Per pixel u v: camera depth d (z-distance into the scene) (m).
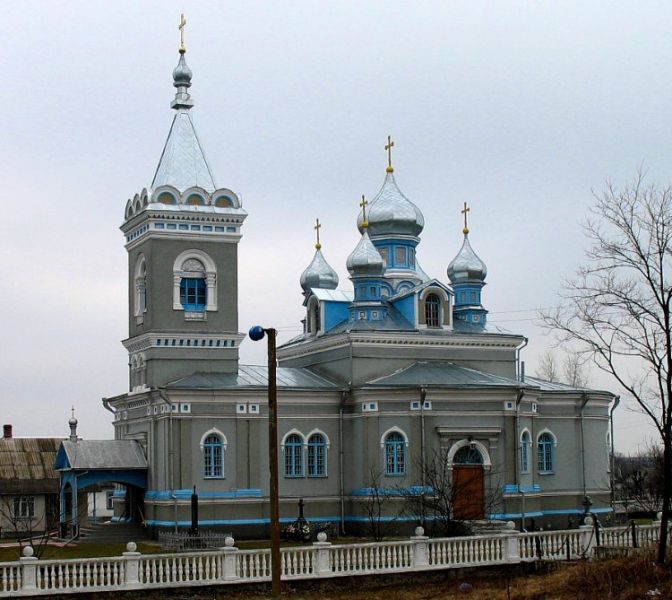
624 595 40.09
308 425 69.06
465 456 68.06
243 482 67.00
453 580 47.09
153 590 42.41
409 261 79.44
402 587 46.09
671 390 43.00
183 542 60.47
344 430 69.75
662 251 44.41
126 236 73.62
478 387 68.06
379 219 78.88
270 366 38.94
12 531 80.00
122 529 67.38
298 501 68.06
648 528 52.19
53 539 69.81
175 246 69.69
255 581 44.03
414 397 67.38
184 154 71.38
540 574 48.03
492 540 48.50
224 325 70.38
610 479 77.06
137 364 71.31
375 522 65.12
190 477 65.88
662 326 43.72
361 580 45.56
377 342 70.56
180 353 69.19
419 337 71.38
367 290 72.94
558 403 75.50
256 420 67.81
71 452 68.25
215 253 70.62
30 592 40.66
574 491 75.06
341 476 69.31
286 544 63.44
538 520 70.44
